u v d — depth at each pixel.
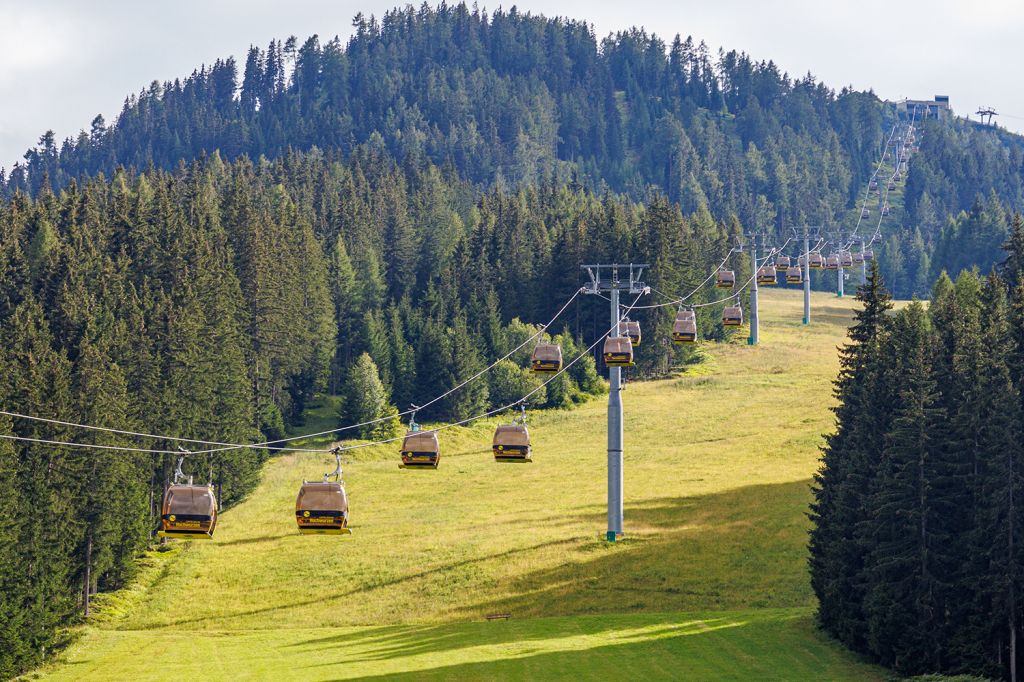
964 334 89.31
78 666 88.50
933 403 85.38
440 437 189.62
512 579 110.00
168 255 174.62
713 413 191.25
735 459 158.50
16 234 194.88
